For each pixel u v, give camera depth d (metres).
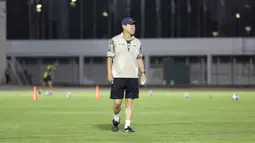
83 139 37.91
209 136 39.62
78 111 69.12
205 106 80.06
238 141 36.69
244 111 68.62
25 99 105.12
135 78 42.25
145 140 37.28
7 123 51.22
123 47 42.16
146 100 100.88
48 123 51.06
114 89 42.12
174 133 41.62
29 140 37.53
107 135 40.28
